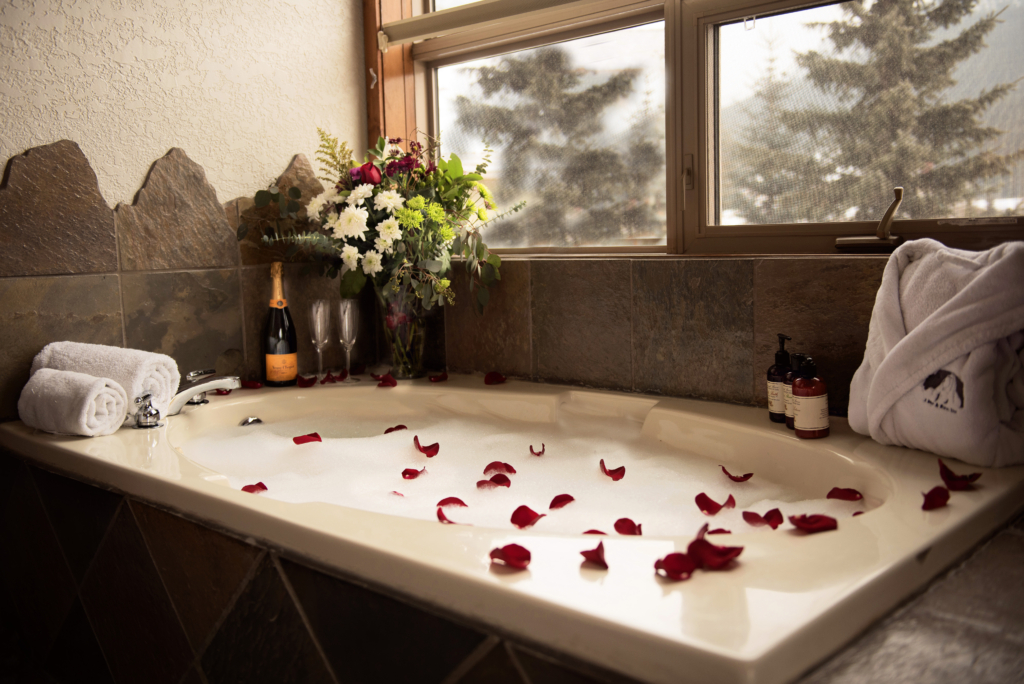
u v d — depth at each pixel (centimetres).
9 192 156
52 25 161
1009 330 111
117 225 174
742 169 178
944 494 97
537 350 199
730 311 164
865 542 85
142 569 121
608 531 119
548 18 205
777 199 173
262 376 209
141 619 122
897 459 120
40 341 163
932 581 82
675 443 161
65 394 144
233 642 104
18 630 160
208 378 195
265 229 206
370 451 167
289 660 96
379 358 238
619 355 184
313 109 217
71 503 135
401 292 204
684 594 72
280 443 172
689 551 80
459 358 216
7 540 156
